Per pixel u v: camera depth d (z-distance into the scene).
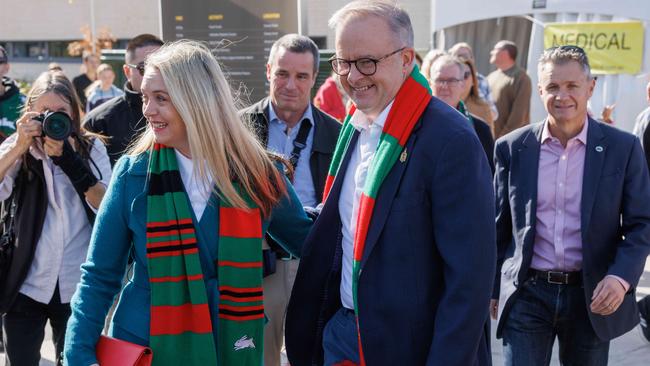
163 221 2.54
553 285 3.56
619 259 3.39
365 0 2.57
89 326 2.54
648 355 5.46
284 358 5.08
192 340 2.54
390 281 2.52
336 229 2.81
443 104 2.55
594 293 3.38
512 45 8.72
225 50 6.41
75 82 12.16
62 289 3.73
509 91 8.66
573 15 9.56
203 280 2.55
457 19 10.23
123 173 2.63
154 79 2.56
